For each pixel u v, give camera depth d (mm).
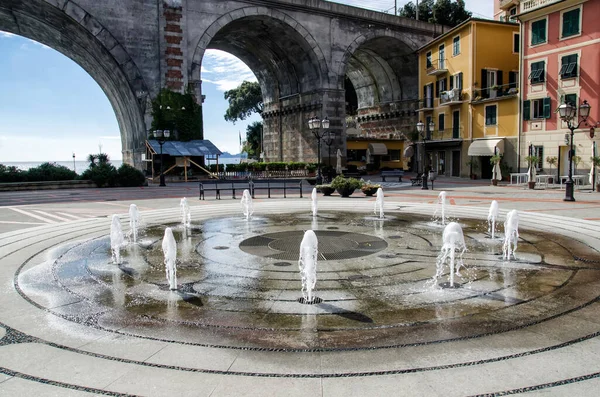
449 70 39719
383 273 7758
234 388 3998
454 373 4223
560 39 28703
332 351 4746
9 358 4652
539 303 6180
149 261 8867
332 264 8383
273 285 7148
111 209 17859
